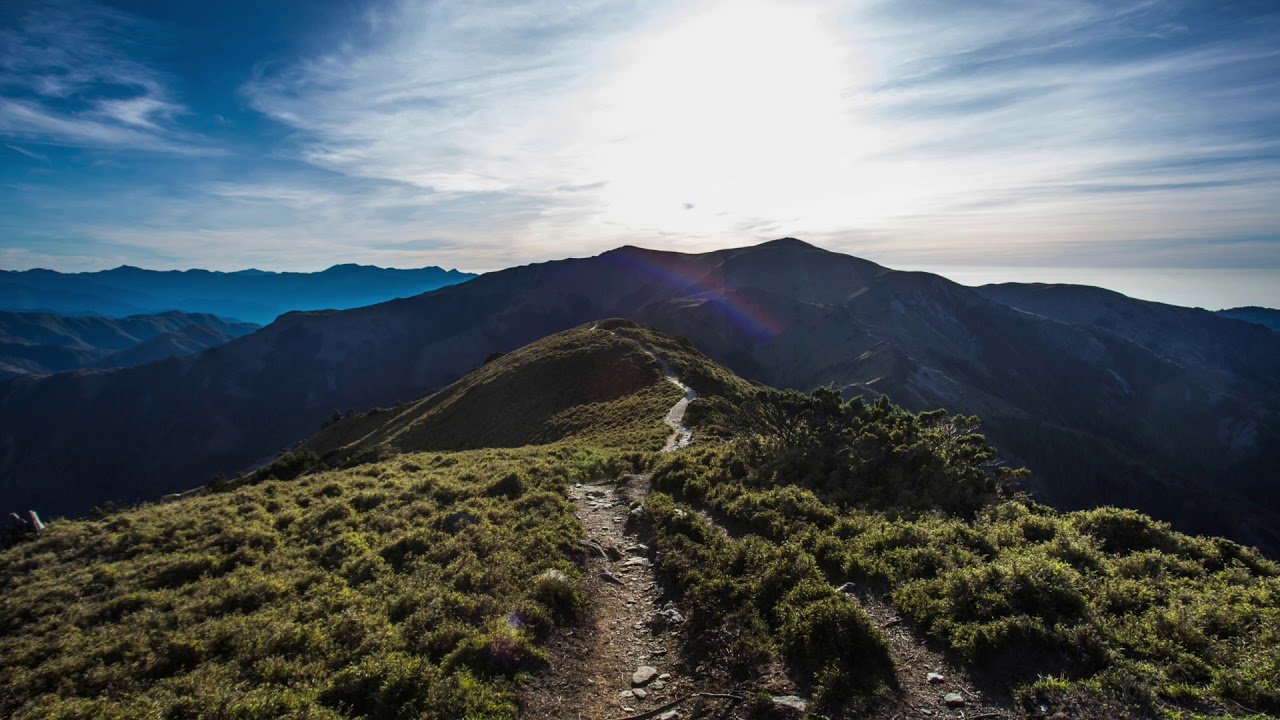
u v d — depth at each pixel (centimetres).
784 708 827
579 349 6975
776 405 2609
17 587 1434
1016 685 828
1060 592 995
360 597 1248
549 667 1004
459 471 2572
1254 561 1252
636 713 882
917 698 830
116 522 1875
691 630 1105
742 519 1684
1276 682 759
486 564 1381
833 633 959
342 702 884
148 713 852
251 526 1769
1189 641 880
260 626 1134
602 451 3234
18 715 892
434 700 858
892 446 2088
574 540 1590
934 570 1202
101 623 1210
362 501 2050
